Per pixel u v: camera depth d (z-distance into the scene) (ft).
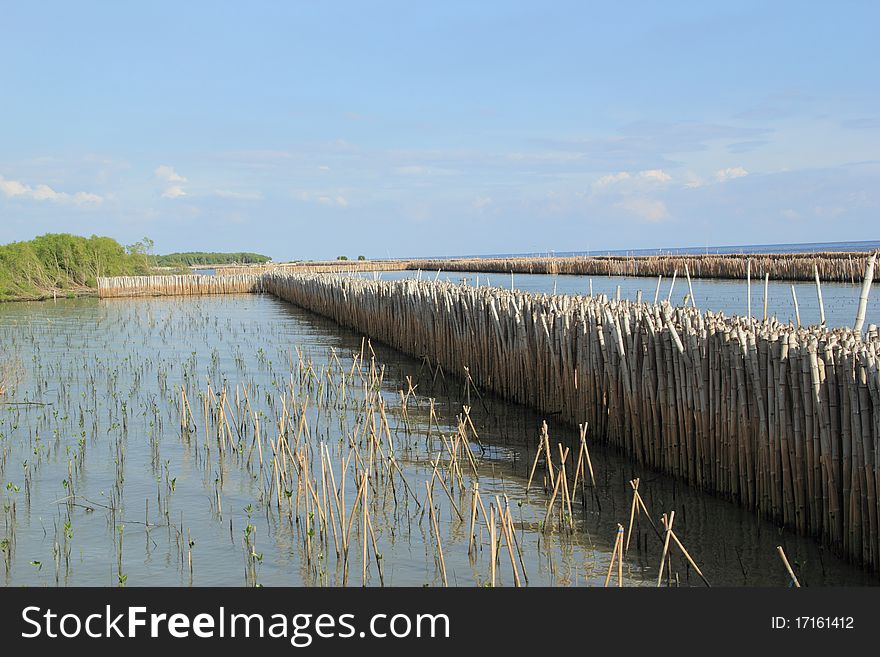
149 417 48.62
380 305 84.58
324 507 29.37
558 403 44.52
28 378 63.52
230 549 27.86
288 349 81.61
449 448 36.86
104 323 112.06
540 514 30.91
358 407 45.27
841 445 25.66
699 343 32.01
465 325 58.59
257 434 38.11
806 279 145.48
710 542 27.32
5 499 33.17
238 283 187.62
